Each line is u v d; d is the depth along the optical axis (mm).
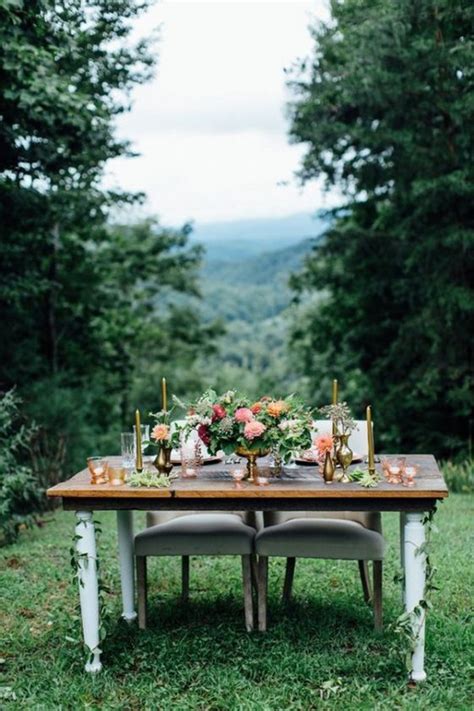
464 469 10148
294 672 3627
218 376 28406
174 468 4203
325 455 3752
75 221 11547
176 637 4098
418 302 12516
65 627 4293
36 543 6434
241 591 4891
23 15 7457
